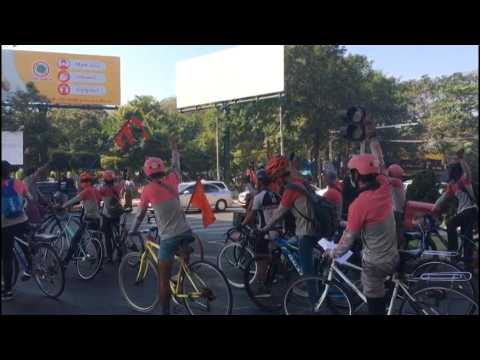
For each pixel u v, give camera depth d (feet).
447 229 28.02
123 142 78.18
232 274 26.25
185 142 139.54
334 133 118.32
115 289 24.81
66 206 28.84
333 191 25.08
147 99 135.33
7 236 21.72
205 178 146.92
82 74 112.27
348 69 117.29
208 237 48.08
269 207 23.02
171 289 18.92
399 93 130.72
